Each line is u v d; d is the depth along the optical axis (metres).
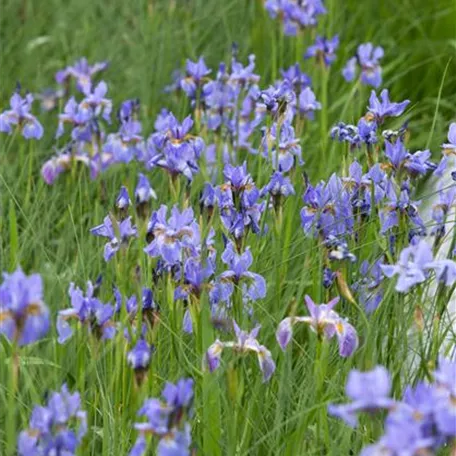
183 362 7.06
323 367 6.62
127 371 6.88
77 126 10.70
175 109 12.88
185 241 7.04
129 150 10.70
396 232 7.76
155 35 14.31
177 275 7.11
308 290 8.77
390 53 14.03
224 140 10.60
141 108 12.94
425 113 13.21
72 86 13.68
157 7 14.85
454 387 4.91
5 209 10.29
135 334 6.90
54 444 5.55
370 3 14.80
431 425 4.69
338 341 6.69
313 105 10.21
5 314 5.26
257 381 6.90
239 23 14.75
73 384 7.74
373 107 8.20
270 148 8.63
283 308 7.64
